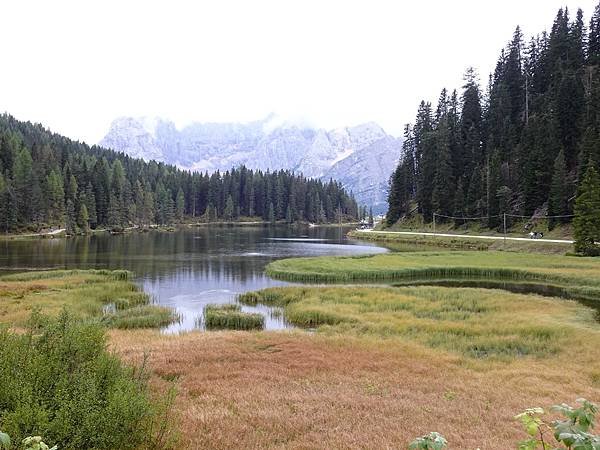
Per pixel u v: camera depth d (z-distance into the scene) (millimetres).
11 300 37406
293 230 189625
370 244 113125
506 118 130625
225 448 10188
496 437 11320
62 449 8484
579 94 108312
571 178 97250
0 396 8859
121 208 168250
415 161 163000
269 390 15172
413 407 13547
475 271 60531
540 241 84375
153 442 9891
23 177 140125
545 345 24469
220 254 86812
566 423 4539
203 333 26578
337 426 11859
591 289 46125
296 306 37375
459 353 22609
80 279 50969
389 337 26078
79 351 10938
